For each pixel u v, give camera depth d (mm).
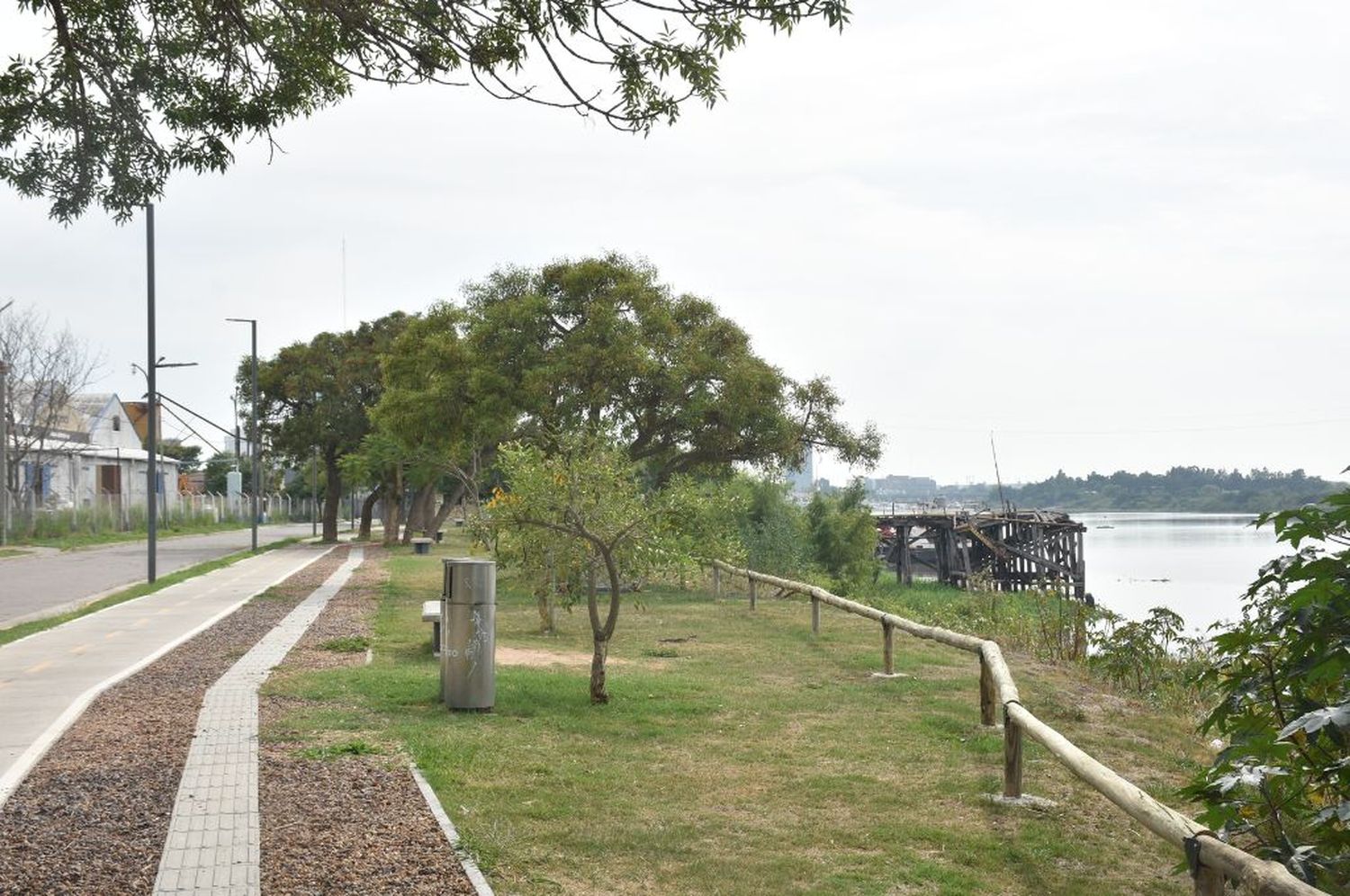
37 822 6551
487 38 7762
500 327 26375
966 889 5934
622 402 26516
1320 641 4480
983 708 10211
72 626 17688
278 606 21328
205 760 8102
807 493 41844
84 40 8555
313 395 51906
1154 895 5949
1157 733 10398
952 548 70062
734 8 6879
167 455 103125
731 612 21062
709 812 7234
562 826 6738
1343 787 4332
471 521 12422
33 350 56094
